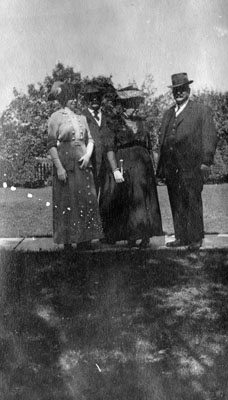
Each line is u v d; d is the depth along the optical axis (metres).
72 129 4.71
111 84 4.77
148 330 3.19
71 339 3.11
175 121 4.89
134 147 4.91
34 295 3.71
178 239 4.99
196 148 4.88
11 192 6.97
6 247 4.98
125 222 4.90
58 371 2.78
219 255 4.58
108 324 3.27
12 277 3.97
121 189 4.87
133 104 4.88
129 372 2.74
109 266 4.27
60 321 3.33
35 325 3.28
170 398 2.52
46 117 5.24
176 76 4.68
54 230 4.79
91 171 4.81
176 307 3.52
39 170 6.85
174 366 2.79
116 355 2.93
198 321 3.31
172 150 4.91
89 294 3.74
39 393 2.58
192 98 5.13
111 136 4.85
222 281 3.94
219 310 3.46
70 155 4.72
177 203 4.95
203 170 4.84
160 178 5.06
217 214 6.24
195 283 3.92
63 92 4.70
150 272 4.14
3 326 3.26
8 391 2.60
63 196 4.74
